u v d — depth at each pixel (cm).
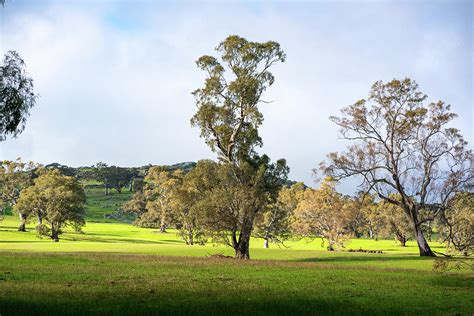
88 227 15588
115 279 2309
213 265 3472
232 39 5772
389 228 11662
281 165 5594
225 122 5666
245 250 5316
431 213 6550
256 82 5647
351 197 6662
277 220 8081
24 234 11731
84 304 1496
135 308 1431
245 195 5134
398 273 3180
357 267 3666
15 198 14000
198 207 5188
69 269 2761
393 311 1508
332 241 9281
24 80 2552
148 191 14975
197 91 5856
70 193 10606
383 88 6469
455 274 3198
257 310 1465
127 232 14300
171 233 14688
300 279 2572
